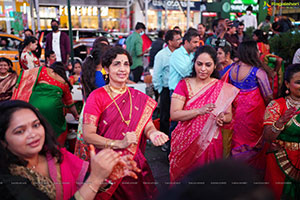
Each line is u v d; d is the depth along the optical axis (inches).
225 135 112.2
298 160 95.2
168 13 755.4
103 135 87.6
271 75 135.9
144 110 90.6
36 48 212.7
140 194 87.0
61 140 145.4
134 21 732.7
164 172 141.3
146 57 414.6
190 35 145.0
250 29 317.1
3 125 53.9
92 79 113.3
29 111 56.8
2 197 51.6
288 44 216.2
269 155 98.7
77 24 587.8
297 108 94.5
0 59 162.2
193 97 107.3
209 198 19.7
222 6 704.4
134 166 60.6
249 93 133.6
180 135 108.3
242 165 23.0
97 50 114.3
